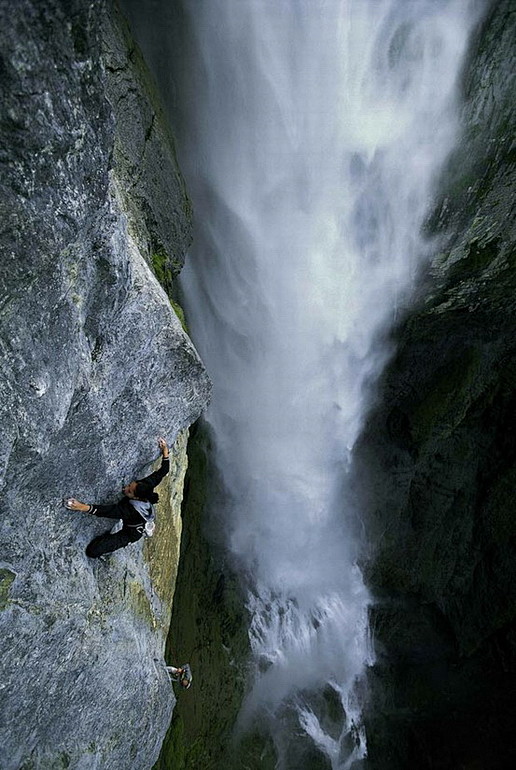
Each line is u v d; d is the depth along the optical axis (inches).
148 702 344.8
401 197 506.0
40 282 219.8
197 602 566.3
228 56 407.2
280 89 432.1
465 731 706.2
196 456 556.1
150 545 386.3
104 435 287.1
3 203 200.4
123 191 331.3
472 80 426.3
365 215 516.1
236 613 631.2
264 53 413.4
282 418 631.2
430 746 698.8
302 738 664.4
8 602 239.1
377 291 577.9
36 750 268.7
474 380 675.4
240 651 628.4
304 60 420.5
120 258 263.9
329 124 456.1
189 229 429.4
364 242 535.2
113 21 323.6
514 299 613.9
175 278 471.5
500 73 417.4
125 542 304.8
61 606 268.7
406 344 649.6
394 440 707.4
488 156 470.0
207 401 362.6
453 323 639.1
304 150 464.8
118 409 303.4
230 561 636.1
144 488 303.0
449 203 507.2
